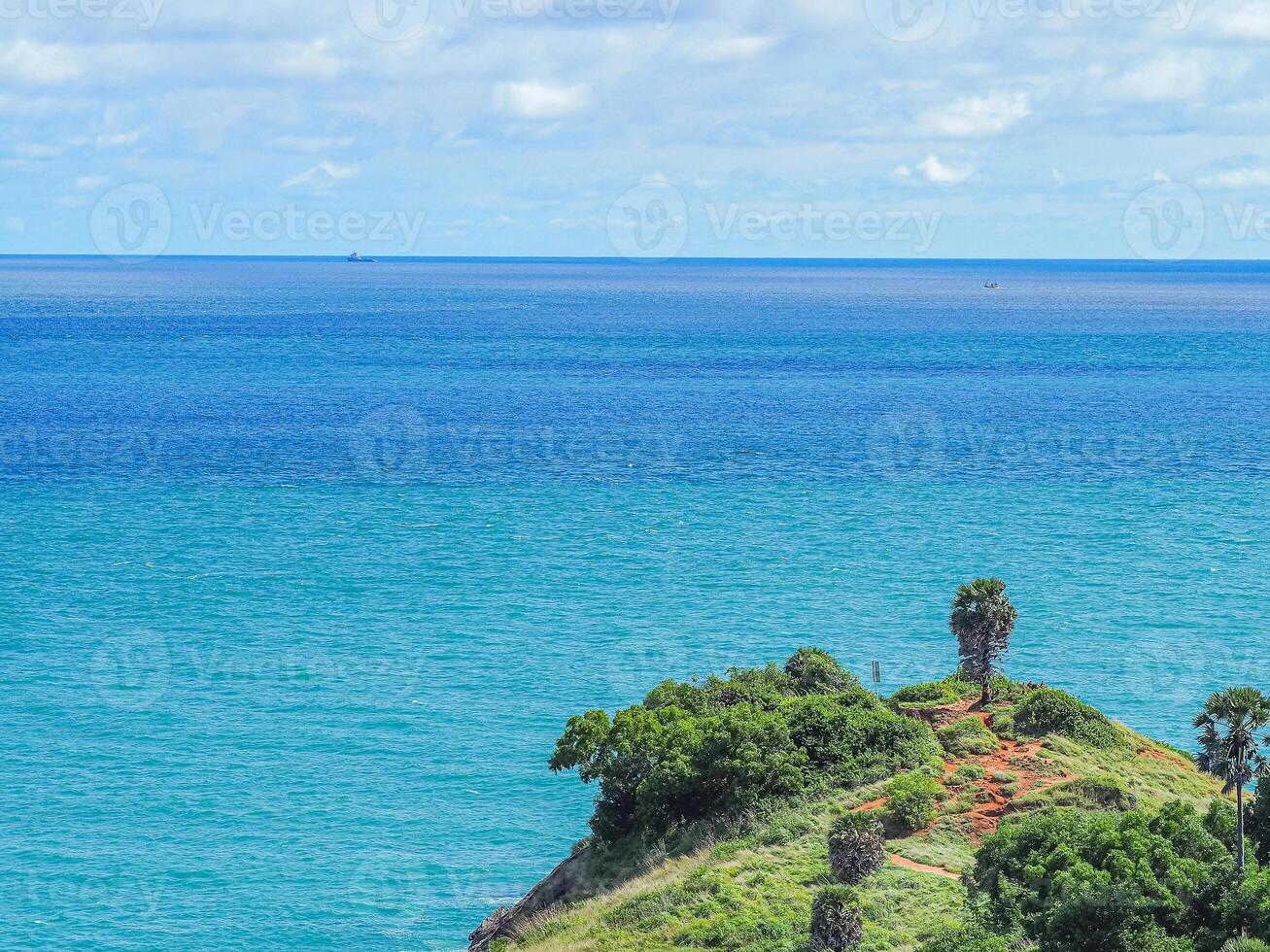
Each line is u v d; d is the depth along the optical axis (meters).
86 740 95.56
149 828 81.12
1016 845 47.53
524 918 62.41
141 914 70.44
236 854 77.75
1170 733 96.06
